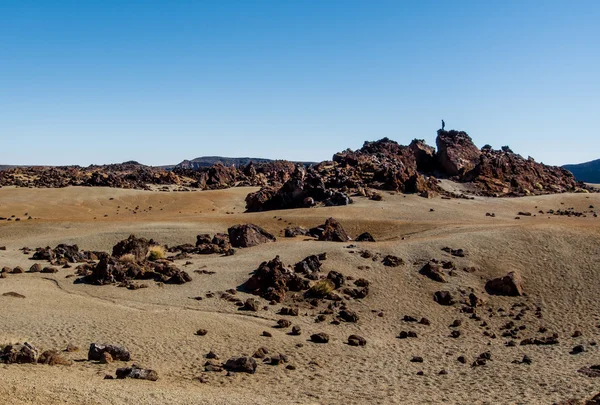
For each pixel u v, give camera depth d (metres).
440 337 42.09
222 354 33.38
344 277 52.56
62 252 61.56
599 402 25.11
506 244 61.59
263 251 61.41
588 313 46.81
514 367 34.34
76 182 162.62
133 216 113.88
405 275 54.34
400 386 29.70
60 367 26.34
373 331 42.53
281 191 111.12
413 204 108.56
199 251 63.59
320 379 30.25
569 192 146.75
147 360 30.48
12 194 134.62
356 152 175.50
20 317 36.41
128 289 48.38
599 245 60.16
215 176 182.38
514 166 153.62
